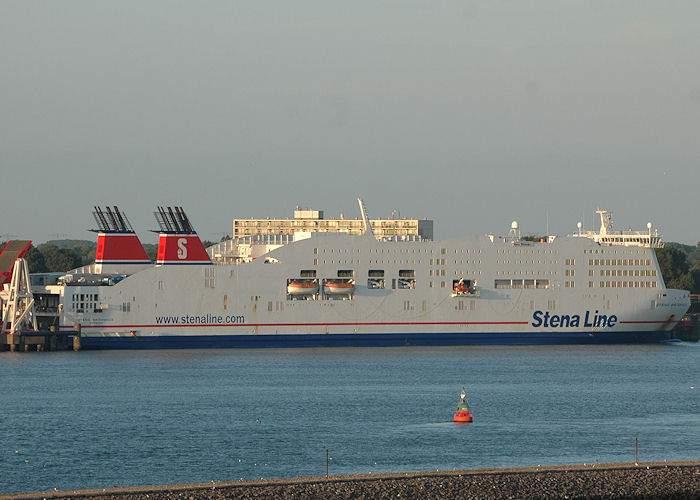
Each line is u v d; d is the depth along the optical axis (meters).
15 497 144.12
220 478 170.75
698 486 153.88
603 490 151.88
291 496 146.75
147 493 147.00
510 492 150.38
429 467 176.88
